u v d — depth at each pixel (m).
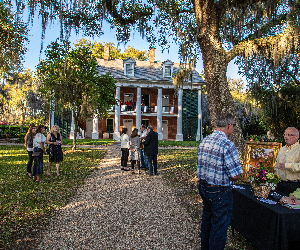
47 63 12.58
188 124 28.11
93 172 8.34
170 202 5.14
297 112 12.47
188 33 9.18
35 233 3.64
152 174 7.84
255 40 6.50
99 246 3.24
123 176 7.71
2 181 6.61
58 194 5.64
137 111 27.11
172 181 6.91
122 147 8.62
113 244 3.30
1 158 11.14
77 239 3.45
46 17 6.47
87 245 3.27
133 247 3.22
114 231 3.72
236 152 2.52
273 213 2.49
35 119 26.84
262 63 7.65
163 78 27.77
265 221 2.62
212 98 6.55
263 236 2.64
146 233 3.65
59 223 4.02
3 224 3.89
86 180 7.16
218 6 6.65
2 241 3.30
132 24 9.58
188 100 28.27
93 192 5.92
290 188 3.31
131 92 29.56
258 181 3.02
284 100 12.05
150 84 27.28
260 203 2.75
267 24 7.67
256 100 11.58
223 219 2.51
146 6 8.96
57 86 12.68
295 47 5.93
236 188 3.48
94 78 13.69
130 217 4.30
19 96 23.98
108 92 14.41
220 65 6.50
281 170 3.65
